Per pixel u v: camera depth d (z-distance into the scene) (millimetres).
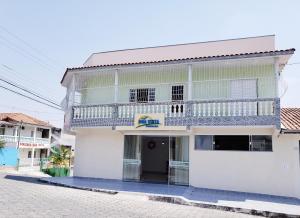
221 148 13234
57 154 27359
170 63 13484
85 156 15883
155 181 14711
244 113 12188
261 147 12688
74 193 10922
